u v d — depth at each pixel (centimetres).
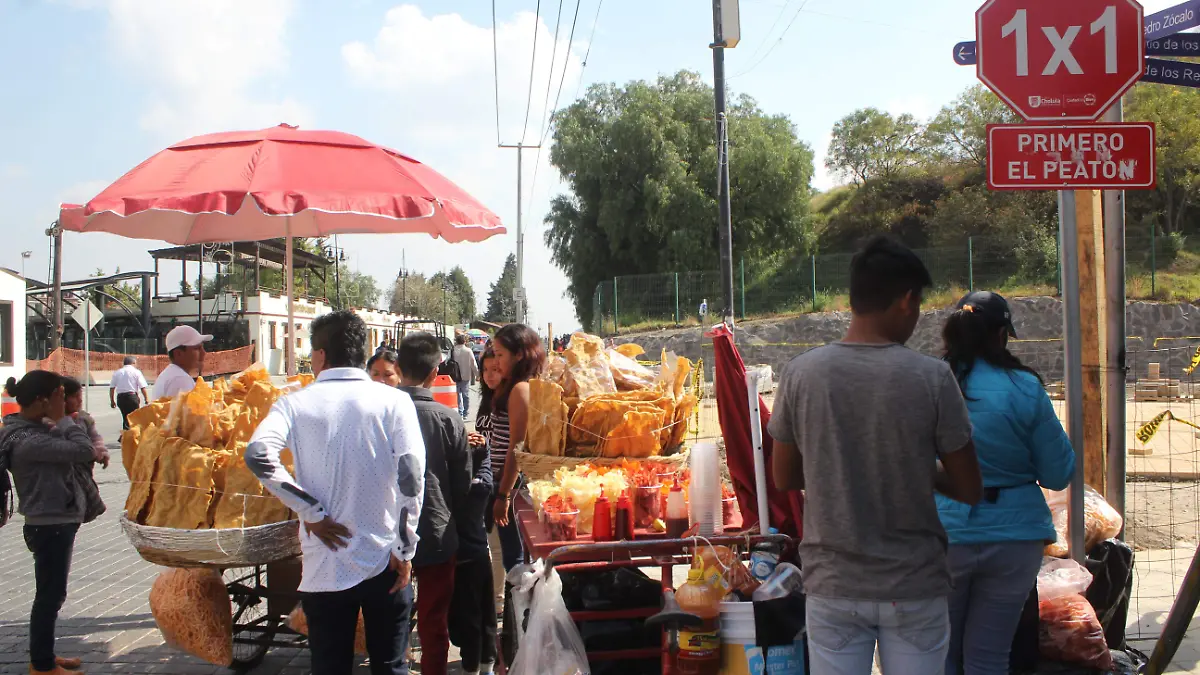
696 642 322
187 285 4375
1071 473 315
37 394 449
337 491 323
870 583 243
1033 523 310
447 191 536
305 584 323
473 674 441
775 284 3222
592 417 466
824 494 252
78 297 3919
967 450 249
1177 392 1794
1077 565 388
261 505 395
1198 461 1044
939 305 2816
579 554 346
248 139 509
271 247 4072
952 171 4588
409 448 333
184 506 393
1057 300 2659
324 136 524
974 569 307
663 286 3356
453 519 409
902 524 245
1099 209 517
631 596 383
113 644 520
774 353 2894
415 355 410
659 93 4147
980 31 370
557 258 4256
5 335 2583
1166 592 545
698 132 4059
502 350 509
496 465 516
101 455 473
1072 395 385
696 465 379
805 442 258
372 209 462
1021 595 311
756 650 322
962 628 322
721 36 1335
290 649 513
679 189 3809
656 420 462
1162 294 2658
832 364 255
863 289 257
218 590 447
